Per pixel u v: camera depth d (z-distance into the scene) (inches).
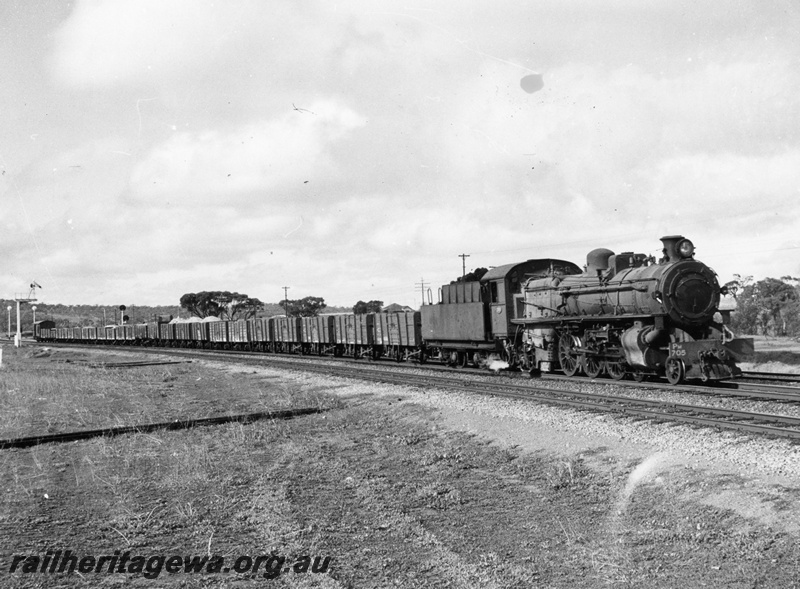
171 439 531.8
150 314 7229.3
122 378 1092.5
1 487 392.8
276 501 345.4
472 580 240.7
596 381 692.1
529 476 375.9
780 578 225.8
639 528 283.0
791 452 350.9
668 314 631.2
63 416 668.7
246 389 903.7
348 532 298.2
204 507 341.1
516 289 892.0
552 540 279.0
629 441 414.6
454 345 1023.0
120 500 354.0
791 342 1283.2
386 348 1328.7
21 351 2381.9
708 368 608.4
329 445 490.6
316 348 1660.9
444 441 478.6
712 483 320.2
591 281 765.9
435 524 306.7
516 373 871.7
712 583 226.8
